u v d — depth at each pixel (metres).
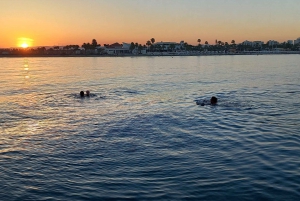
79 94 36.94
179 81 53.44
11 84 50.09
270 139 17.23
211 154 14.97
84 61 170.50
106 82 52.56
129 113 24.92
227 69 88.31
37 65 124.62
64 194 11.29
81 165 13.91
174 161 14.14
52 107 28.36
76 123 21.84
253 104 28.47
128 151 15.61
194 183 11.86
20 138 18.28
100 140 17.61
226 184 11.70
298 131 18.83
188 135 18.28
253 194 10.90
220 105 28.11
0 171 13.36
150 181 12.14
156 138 17.77
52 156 15.12
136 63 139.75
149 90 40.78
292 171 12.68
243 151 15.30
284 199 10.52
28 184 12.12
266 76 61.19
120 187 11.70
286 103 28.86
